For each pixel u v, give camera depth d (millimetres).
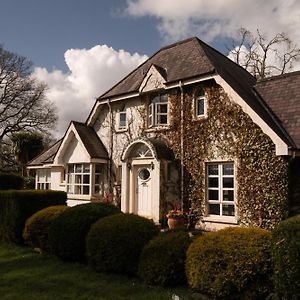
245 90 15055
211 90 14680
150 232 8211
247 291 6133
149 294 6816
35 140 37406
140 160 16188
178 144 15703
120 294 6891
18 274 8359
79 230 9195
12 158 39594
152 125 16812
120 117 18719
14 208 12125
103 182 18812
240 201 13383
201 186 14688
